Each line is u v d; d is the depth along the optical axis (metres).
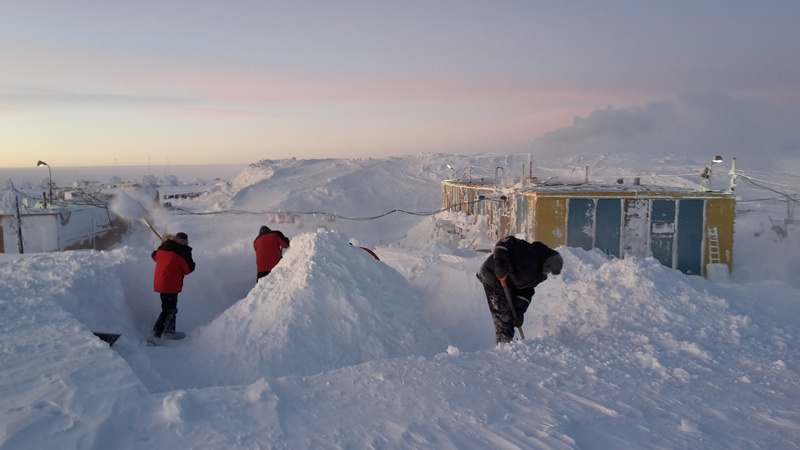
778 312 5.77
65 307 5.60
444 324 7.20
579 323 5.36
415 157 64.06
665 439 2.66
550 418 2.87
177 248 6.53
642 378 3.61
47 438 2.43
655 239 15.70
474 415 2.91
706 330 4.75
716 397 3.27
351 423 2.78
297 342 5.20
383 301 5.89
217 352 5.37
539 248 5.09
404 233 29.55
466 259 9.49
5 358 3.66
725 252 15.77
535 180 20.53
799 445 2.61
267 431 2.64
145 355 5.24
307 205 39.53
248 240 9.97
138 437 2.55
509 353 4.18
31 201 23.39
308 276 5.81
